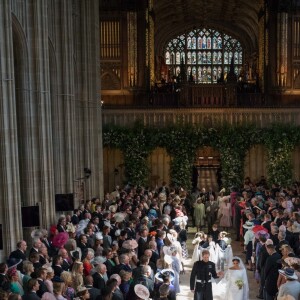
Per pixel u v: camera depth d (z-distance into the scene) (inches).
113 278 313.7
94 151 926.4
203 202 859.4
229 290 433.1
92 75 914.1
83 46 886.4
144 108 1157.7
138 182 1088.2
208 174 1365.7
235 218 770.8
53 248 458.3
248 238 604.7
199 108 1154.0
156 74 1512.1
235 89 1154.0
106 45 1253.7
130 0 1236.5
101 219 593.0
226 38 1791.3
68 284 328.2
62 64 725.3
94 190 922.1
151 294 353.4
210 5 1593.3
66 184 735.1
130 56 1250.0
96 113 928.3
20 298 264.8
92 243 478.0
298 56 1253.7
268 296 425.1
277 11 1238.9
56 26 717.9
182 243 633.0
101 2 1240.2
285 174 1088.8
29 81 589.6
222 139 1087.0
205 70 1793.8
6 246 486.6
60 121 727.7
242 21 1700.3
